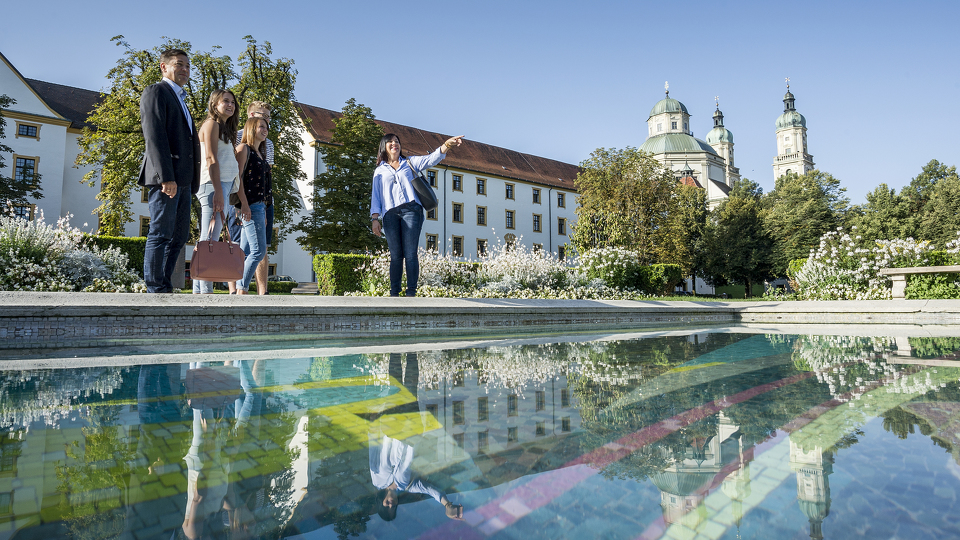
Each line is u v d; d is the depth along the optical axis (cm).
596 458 65
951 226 2814
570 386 122
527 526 42
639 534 40
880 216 3044
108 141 1581
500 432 78
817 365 164
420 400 103
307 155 3005
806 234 3080
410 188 414
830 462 61
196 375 135
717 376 139
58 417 84
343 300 336
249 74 1645
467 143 3847
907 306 470
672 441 73
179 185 309
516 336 310
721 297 3662
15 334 227
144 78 1530
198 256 330
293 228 2195
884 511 44
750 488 52
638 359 182
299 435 75
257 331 291
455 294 820
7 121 2289
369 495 51
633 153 2556
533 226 3909
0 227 552
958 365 162
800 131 8350
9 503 46
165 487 52
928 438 72
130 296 262
